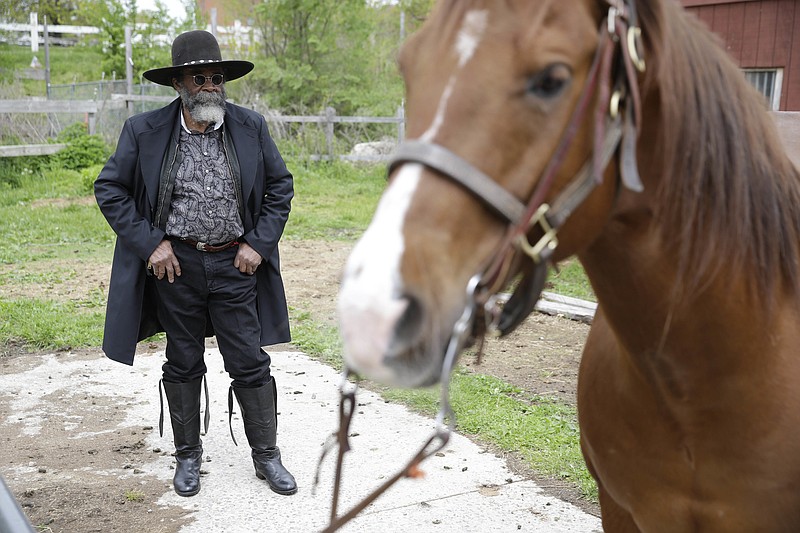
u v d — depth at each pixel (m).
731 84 1.50
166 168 3.19
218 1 17.62
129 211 3.16
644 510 1.79
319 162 13.73
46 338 5.43
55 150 12.39
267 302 3.43
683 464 1.67
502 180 1.21
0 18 18.64
